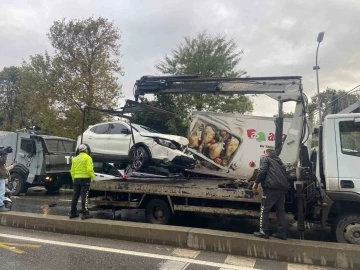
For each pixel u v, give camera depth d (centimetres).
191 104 2247
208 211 721
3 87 4503
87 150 778
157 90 834
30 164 1359
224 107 2350
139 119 1977
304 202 655
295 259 551
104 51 2402
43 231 722
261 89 751
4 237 660
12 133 1401
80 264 513
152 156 951
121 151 1041
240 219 893
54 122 2334
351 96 1161
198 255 574
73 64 2358
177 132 2103
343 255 528
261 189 666
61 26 2383
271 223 733
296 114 729
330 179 634
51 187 1453
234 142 1138
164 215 766
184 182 873
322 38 1688
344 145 636
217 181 907
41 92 2486
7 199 866
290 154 725
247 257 573
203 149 1145
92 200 842
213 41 2605
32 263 512
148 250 595
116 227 668
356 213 632
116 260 536
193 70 2520
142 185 786
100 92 2312
